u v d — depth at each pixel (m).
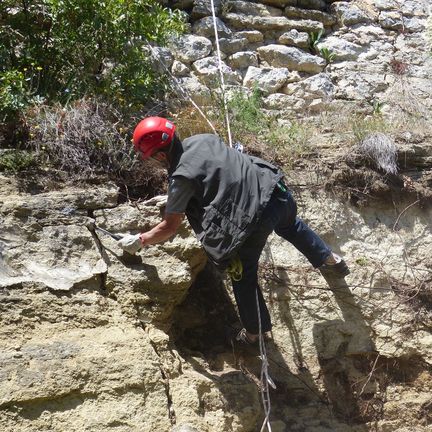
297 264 4.75
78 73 4.89
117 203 4.36
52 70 4.92
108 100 4.82
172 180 3.78
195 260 4.26
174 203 3.78
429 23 6.58
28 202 4.02
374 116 5.66
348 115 5.51
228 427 3.96
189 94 5.39
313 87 5.86
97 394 3.66
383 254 4.96
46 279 3.85
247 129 5.11
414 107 5.79
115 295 3.99
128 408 3.69
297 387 4.53
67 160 4.37
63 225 4.05
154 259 4.14
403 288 4.89
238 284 4.07
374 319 4.77
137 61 5.02
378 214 5.07
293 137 5.09
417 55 6.43
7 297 3.69
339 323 4.71
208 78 5.64
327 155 5.07
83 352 3.71
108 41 4.89
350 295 4.77
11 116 4.43
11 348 3.59
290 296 4.68
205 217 3.77
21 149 4.41
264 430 4.30
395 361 4.74
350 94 6.00
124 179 4.53
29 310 3.72
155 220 4.27
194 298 4.54
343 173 5.01
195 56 5.71
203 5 5.93
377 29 6.44
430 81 6.25
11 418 3.46
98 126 4.51
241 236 3.77
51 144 4.38
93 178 4.38
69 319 3.80
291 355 4.58
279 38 6.10
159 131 3.79
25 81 4.56
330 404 4.55
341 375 4.64
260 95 5.57
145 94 5.02
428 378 4.76
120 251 4.09
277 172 3.96
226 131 5.00
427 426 4.65
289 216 4.14
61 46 4.87
